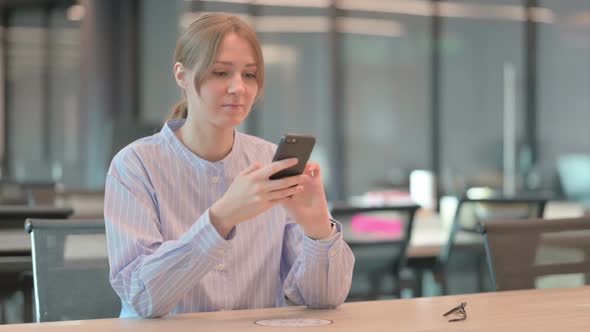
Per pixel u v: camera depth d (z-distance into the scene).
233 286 1.82
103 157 10.73
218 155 1.84
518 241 2.18
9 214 2.62
